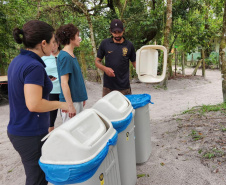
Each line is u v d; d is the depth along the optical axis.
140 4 10.60
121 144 2.14
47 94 1.76
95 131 1.59
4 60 11.70
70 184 1.38
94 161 1.36
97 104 2.07
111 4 10.87
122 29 3.25
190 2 10.66
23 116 1.63
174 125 4.18
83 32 10.39
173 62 22.28
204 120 4.04
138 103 2.66
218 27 14.34
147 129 2.95
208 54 19.67
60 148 1.37
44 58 3.70
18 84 1.56
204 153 2.93
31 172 1.75
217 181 2.39
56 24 9.84
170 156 3.06
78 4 8.82
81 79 2.77
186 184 2.43
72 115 2.50
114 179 1.79
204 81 12.15
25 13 10.30
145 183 2.52
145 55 3.10
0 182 2.95
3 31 9.28
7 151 3.99
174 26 11.29
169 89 10.27
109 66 3.38
